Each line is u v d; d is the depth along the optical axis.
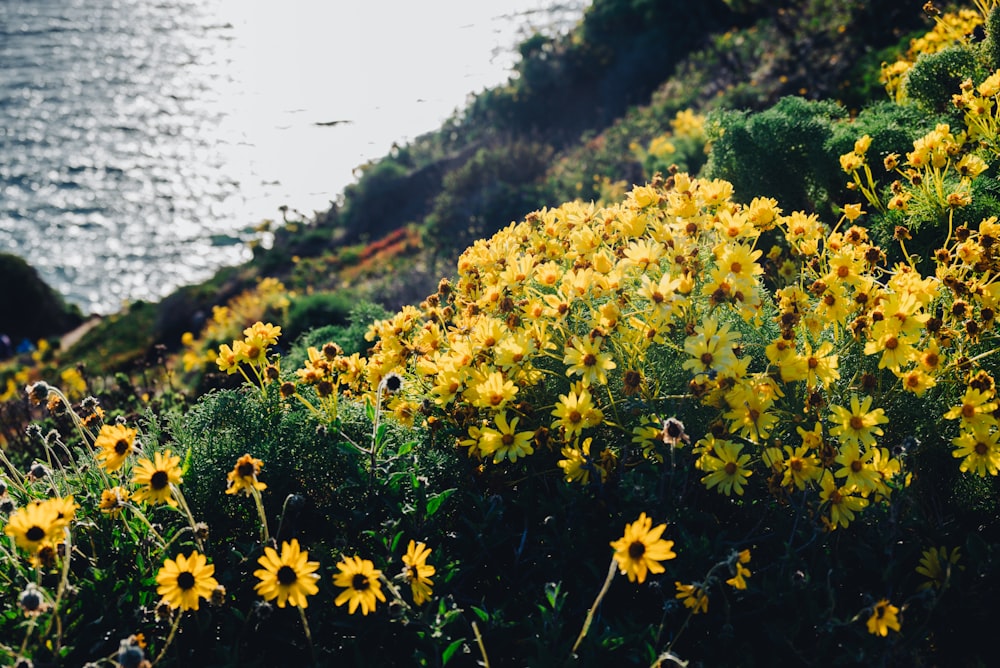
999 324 2.62
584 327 2.87
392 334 3.03
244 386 3.04
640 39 17.81
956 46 4.72
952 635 2.24
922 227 3.63
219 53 100.88
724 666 2.14
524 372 2.76
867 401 2.30
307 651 2.24
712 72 12.92
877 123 4.43
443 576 2.32
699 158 7.79
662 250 2.84
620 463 2.57
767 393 2.40
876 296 2.55
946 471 2.58
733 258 2.56
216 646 2.13
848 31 9.48
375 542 2.43
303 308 9.14
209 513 2.59
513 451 2.52
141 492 2.24
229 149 64.50
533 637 2.13
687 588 2.11
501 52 66.56
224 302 19.19
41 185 60.91
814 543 2.29
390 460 2.55
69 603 2.19
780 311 2.72
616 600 2.39
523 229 3.50
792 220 2.89
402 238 18.05
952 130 4.25
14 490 2.69
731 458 2.36
